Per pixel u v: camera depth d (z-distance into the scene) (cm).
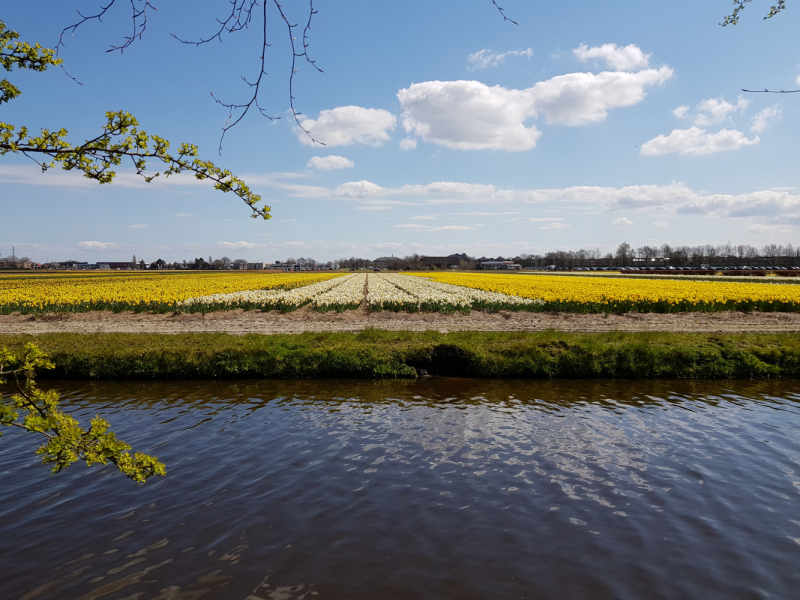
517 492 682
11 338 1526
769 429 942
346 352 1402
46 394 350
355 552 542
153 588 482
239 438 885
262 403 1115
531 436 898
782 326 2231
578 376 1389
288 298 3102
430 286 4953
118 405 1095
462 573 507
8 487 698
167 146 366
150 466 365
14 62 319
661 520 613
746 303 2634
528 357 1403
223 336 1617
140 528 591
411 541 564
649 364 1385
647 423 975
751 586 493
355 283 5794
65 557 534
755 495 678
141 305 2598
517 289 3822
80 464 776
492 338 1602
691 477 732
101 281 6169
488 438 888
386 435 902
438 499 661
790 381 1350
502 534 579
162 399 1148
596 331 2062
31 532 582
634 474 741
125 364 1348
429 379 1366
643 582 497
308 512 626
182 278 7238
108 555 537
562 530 589
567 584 493
